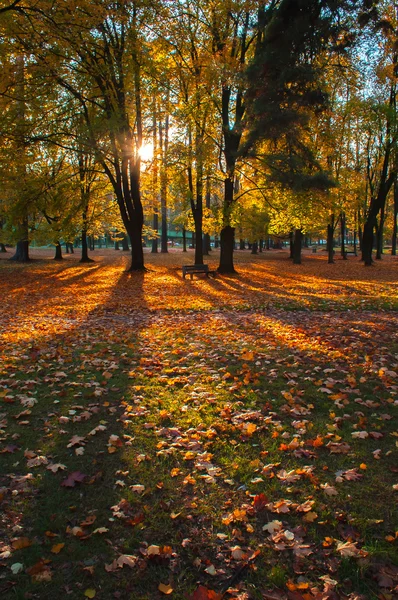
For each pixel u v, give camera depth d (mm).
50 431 4000
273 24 9742
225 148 18469
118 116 15836
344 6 9094
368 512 2828
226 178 18594
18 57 13094
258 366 5785
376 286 15898
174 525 2752
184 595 2213
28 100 14172
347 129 23688
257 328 8305
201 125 19203
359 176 30469
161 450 3627
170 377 5461
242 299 12766
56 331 8367
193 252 45906
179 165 20828
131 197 22906
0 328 8750
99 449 3674
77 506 2941
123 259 34938
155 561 2461
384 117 22953
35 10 9125
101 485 3176
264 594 2217
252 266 28516
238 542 2600
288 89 10602
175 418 4250
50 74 14352
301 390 4898
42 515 2852
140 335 7875
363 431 3904
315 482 3154
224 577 2344
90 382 5266
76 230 25828
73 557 2488
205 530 2701
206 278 19766
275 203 19531
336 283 17406
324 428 4023
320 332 7727
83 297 13977
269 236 40188
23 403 4590
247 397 4738
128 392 4934
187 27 17234
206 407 4496
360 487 3102
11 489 3105
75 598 2215
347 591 2234
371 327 8070
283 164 14508
